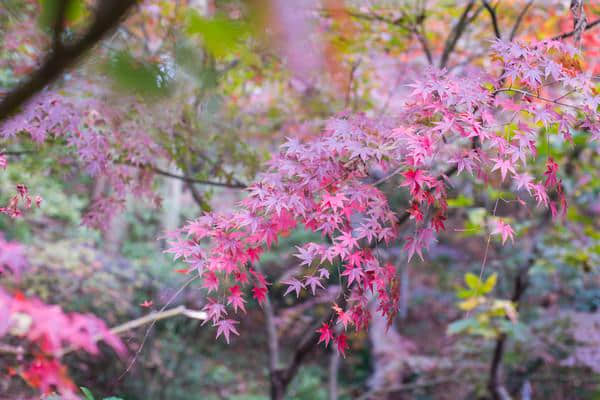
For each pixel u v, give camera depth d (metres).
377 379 6.55
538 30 3.66
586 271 4.65
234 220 1.75
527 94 1.84
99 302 5.31
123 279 5.84
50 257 5.45
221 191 4.24
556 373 5.39
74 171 2.93
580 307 5.69
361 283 1.80
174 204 7.56
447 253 9.84
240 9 0.46
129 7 0.41
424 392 5.96
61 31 0.42
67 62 0.43
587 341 4.86
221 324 1.74
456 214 5.64
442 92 1.76
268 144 3.82
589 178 4.41
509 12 3.64
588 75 1.91
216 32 0.47
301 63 0.47
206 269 1.83
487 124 1.84
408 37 3.63
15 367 2.10
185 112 2.51
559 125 1.83
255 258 1.82
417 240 1.81
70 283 5.29
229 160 3.19
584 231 4.52
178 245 1.79
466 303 4.09
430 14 3.65
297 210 1.70
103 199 2.92
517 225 4.27
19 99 0.44
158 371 6.09
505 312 4.12
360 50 3.34
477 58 3.85
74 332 1.01
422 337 8.39
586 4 2.97
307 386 7.65
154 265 6.32
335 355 6.42
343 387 7.86
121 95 0.53
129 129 2.47
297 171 1.80
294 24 0.45
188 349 7.00
